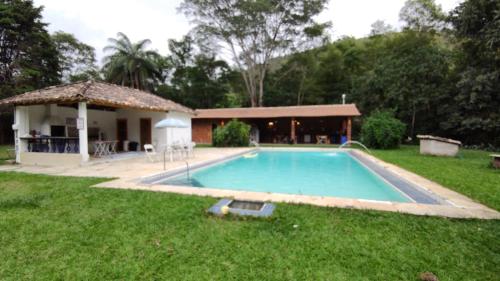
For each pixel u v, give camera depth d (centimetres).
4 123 2109
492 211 392
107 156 1139
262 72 2981
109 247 289
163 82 3206
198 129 2383
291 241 298
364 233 316
